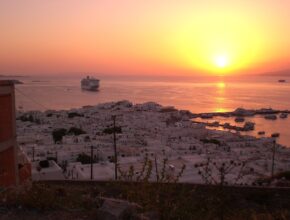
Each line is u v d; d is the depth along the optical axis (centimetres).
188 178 2552
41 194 754
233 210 1011
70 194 844
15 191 775
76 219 660
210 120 10969
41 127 7519
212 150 5416
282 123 10350
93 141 5878
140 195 706
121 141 6059
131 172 818
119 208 643
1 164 1258
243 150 5578
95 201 758
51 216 675
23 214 680
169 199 691
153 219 641
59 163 3781
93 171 2998
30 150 4541
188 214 680
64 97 18900
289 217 970
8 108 1281
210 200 742
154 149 5219
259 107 14375
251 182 2344
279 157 4997
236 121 10788
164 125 8712
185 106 14850
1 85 1232
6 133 1273
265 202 1291
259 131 8694
